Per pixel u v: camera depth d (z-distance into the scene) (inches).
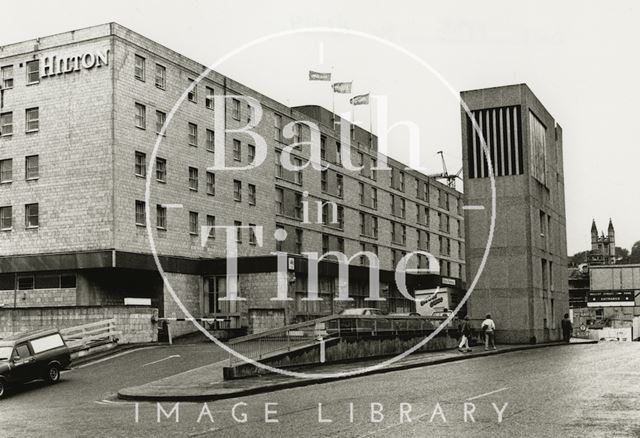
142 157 1851.6
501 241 1814.7
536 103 1939.0
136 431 518.0
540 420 507.5
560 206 2213.3
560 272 2158.0
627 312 4148.6
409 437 450.0
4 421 623.5
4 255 1851.6
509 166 1825.8
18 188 1857.8
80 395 824.9
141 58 1875.0
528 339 1765.5
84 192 1779.0
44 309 1435.8
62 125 1820.9
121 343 1393.9
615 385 741.3
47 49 1854.1
